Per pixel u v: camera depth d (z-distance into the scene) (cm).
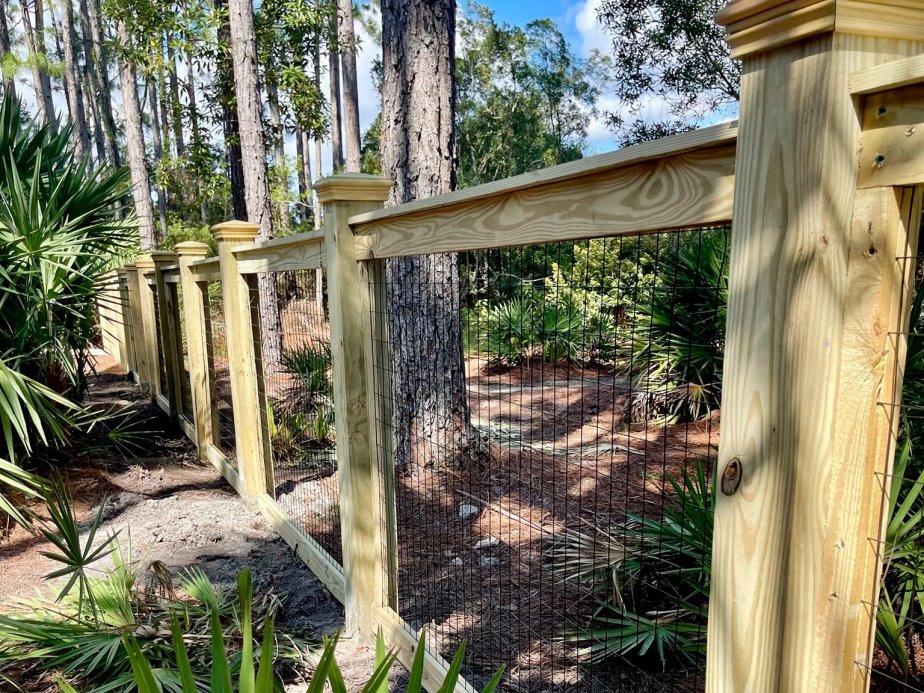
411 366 446
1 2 1972
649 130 1049
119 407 659
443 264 438
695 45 977
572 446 488
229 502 423
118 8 1114
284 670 236
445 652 245
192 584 277
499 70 2934
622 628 221
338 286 247
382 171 464
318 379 534
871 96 81
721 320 378
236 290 401
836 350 86
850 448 87
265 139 872
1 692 220
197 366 510
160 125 2631
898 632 185
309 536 334
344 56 1741
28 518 378
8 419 319
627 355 491
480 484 423
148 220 1566
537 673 229
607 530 317
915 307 200
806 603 92
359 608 257
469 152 2794
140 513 402
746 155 95
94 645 228
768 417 94
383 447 246
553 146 3020
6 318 401
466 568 317
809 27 83
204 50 1062
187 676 129
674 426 517
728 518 102
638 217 123
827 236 85
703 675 219
